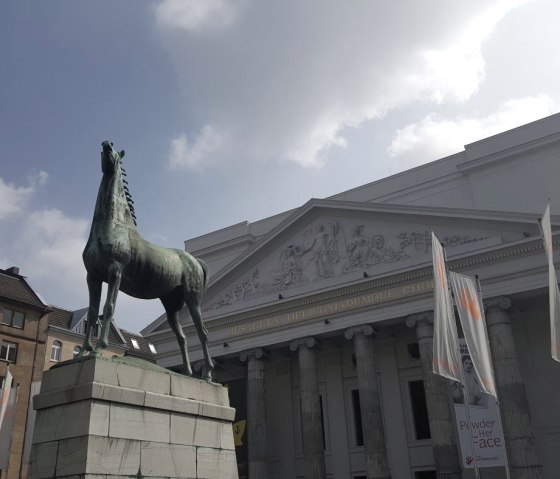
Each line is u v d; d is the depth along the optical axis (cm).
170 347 4131
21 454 4441
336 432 3872
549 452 3161
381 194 4366
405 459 3581
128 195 1033
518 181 3806
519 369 3005
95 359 814
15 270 5294
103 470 758
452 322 1789
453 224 3409
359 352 3397
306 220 3928
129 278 985
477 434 2470
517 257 3114
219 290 4125
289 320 3697
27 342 4962
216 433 962
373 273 3525
